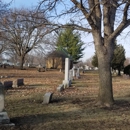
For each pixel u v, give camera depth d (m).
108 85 10.34
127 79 33.53
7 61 92.88
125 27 10.08
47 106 10.55
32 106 10.53
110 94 10.36
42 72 48.97
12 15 11.09
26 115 8.79
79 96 13.88
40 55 61.38
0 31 11.96
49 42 54.47
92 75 42.97
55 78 31.47
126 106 10.42
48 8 10.66
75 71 37.22
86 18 9.82
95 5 9.36
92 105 10.43
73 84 22.72
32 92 15.39
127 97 13.57
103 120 8.11
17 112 9.29
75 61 64.88
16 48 57.34
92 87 19.95
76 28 10.55
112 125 7.52
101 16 10.39
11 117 8.44
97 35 10.26
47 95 11.34
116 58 43.91
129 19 9.94
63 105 10.77
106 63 10.30
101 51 10.30
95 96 13.85
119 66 45.81
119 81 28.98
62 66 63.75
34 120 8.05
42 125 7.44
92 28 10.18
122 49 43.84
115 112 9.29
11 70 51.84
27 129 7.04
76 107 10.23
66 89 17.91
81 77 35.53
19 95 13.84
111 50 10.35
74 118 8.35
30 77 32.72
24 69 57.41
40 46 56.09
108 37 10.30
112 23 10.52
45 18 10.56
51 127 7.23
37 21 10.66
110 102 10.31
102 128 7.19
